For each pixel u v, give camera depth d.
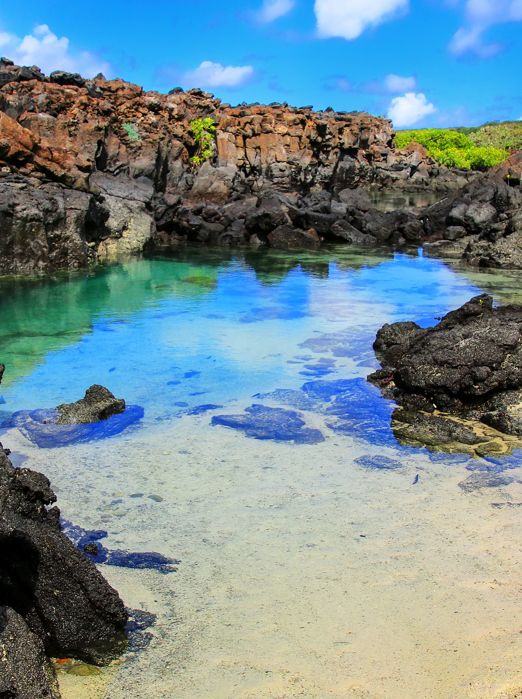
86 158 19.75
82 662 3.37
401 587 3.99
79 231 17.19
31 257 16.17
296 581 4.06
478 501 5.17
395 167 57.56
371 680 3.19
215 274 16.78
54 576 3.49
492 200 25.48
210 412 7.23
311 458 6.04
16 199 15.84
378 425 6.91
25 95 21.83
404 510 5.02
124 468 5.79
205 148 30.92
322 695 3.09
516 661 3.32
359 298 13.82
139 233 20.92
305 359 9.31
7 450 4.27
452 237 23.53
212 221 24.22
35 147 17.59
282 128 36.38
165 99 29.30
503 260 18.58
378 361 9.26
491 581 4.05
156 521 4.84
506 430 6.73
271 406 7.43
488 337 7.60
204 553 4.39
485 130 117.62
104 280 15.49
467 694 3.08
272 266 18.33
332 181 45.25
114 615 3.55
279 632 3.57
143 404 7.45
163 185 26.92
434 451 6.23
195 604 3.83
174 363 9.02
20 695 2.92
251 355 9.45
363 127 49.59
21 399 7.54
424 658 3.35
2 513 3.60
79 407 7.03
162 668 3.30
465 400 7.47
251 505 5.10
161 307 12.62
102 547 4.46
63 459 5.96
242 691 3.13
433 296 14.10
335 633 3.56
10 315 11.74
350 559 4.31
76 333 10.54
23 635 3.14
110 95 24.92
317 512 4.99
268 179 36.41
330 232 24.50
